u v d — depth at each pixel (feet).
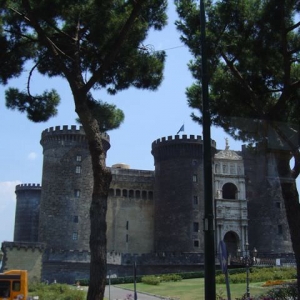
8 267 227.20
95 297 59.77
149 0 80.28
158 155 287.28
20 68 83.61
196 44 83.25
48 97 86.79
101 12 77.20
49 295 147.33
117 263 253.24
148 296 151.33
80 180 261.65
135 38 80.69
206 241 51.29
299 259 61.16
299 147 43.34
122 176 305.94
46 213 255.70
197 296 137.80
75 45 73.87
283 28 72.28
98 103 87.97
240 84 81.87
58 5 72.84
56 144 265.75
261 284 158.71
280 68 82.02
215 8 82.58
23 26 80.33
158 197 281.54
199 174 277.44
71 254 245.04
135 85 85.97
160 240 271.28
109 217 296.71
